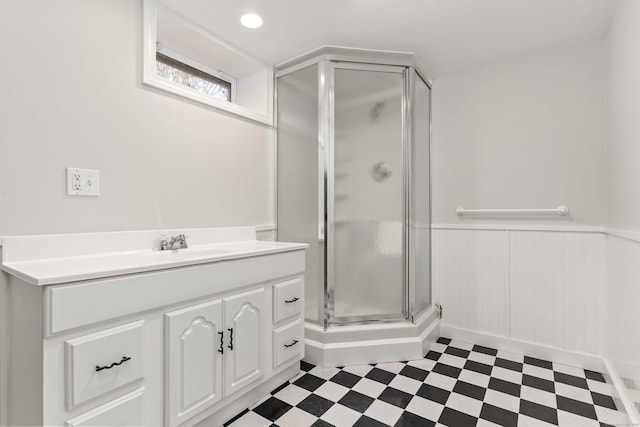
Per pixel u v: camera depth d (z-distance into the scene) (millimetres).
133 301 1074
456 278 2361
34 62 1209
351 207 2057
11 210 1160
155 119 1606
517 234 2141
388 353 1978
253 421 1430
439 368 1911
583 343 1928
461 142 2350
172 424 1184
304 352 1877
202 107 1838
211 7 1640
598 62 1910
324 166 2008
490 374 1843
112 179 1437
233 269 1431
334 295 2016
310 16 1719
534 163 2090
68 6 1297
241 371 1459
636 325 1317
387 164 2092
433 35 1896
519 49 2053
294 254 1794
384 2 1602
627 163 1448
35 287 935
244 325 1478
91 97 1367
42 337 899
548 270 2039
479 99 2285
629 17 1400
